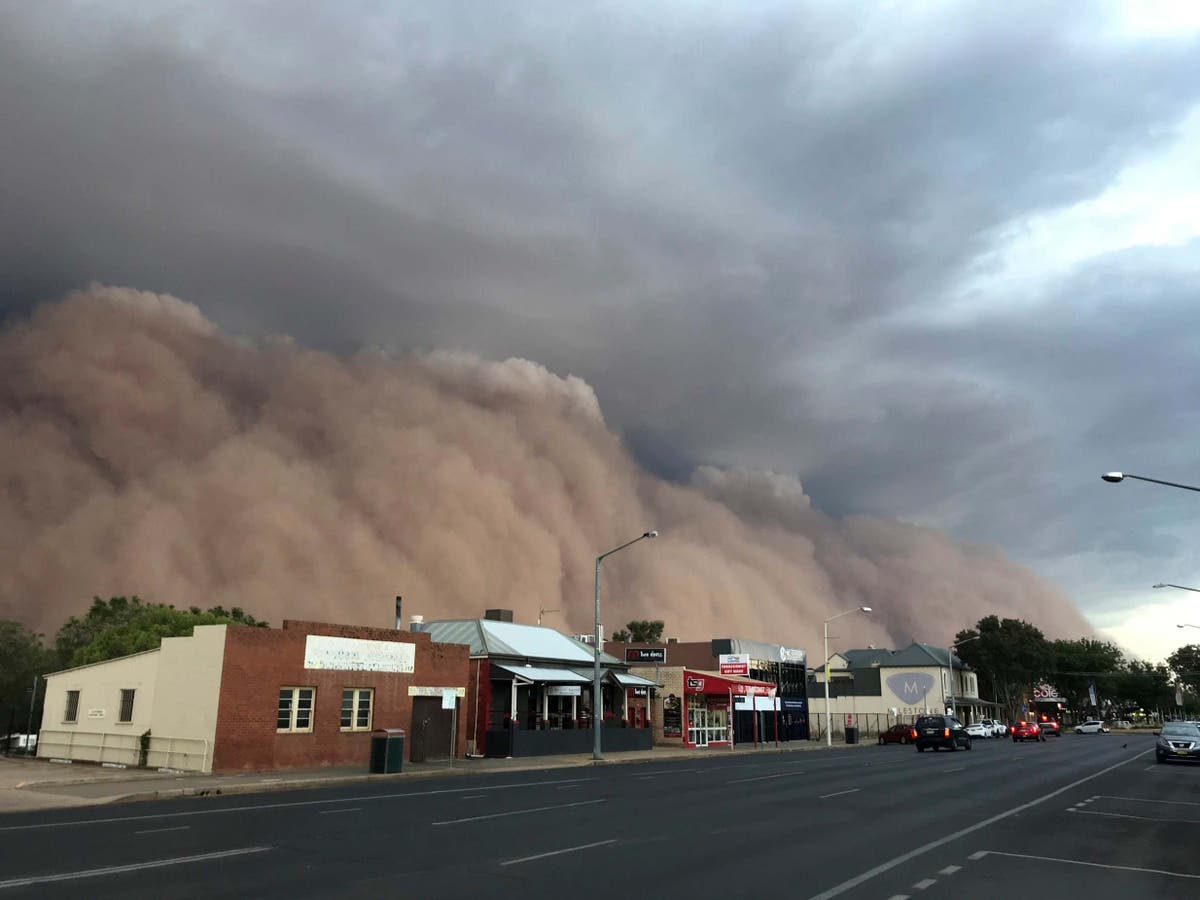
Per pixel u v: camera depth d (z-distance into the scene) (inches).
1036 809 788.0
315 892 393.7
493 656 1600.6
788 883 429.1
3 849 510.9
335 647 1226.0
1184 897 410.9
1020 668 4544.8
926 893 410.3
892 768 1362.0
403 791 928.3
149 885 404.8
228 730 1085.1
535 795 879.7
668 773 1230.9
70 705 1301.7
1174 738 1520.7
